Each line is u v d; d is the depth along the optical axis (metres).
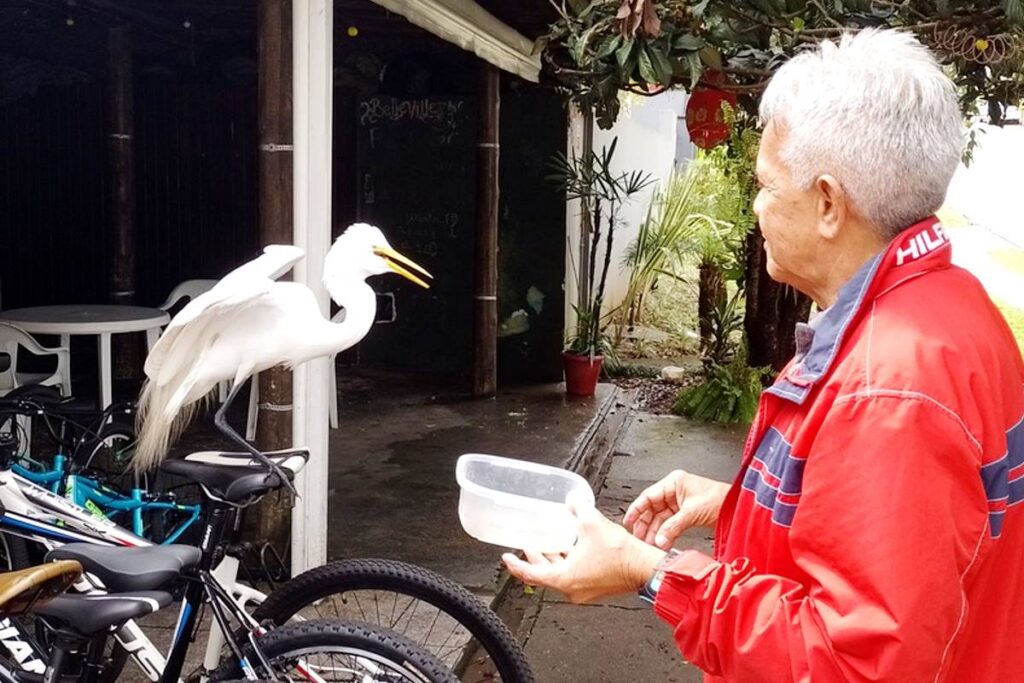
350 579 2.51
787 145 1.35
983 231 14.77
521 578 1.52
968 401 1.21
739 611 1.28
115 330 5.06
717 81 4.13
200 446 5.52
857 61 1.31
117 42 6.57
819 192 1.34
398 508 4.88
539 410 6.97
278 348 2.72
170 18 6.54
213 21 6.68
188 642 2.31
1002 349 1.33
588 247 8.91
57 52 7.09
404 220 8.09
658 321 11.30
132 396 6.36
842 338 1.31
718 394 7.59
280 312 2.71
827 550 1.22
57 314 5.29
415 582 2.50
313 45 3.49
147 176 7.75
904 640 1.14
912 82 1.28
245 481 2.39
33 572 1.65
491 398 7.28
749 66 4.15
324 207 3.57
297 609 2.53
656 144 12.84
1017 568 1.33
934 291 1.30
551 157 7.75
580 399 7.35
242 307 2.66
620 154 10.76
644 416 7.68
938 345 1.23
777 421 1.40
